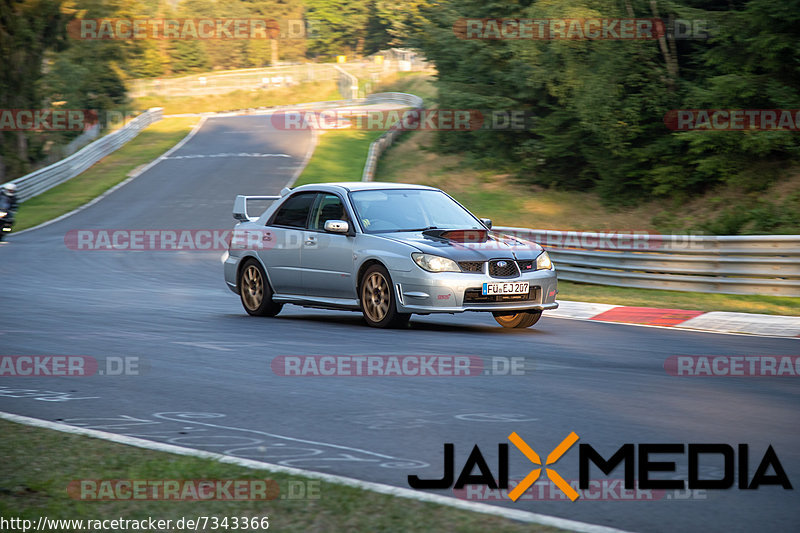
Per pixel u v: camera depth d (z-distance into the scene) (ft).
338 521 30.78
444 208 94.38
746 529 31.37
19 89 382.01
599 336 83.10
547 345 76.23
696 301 115.75
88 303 111.34
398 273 83.41
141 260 180.65
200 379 60.49
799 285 115.34
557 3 236.43
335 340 77.77
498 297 82.84
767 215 178.70
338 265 89.40
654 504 34.06
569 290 131.03
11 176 372.99
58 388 57.82
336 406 52.01
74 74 445.37
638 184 261.44
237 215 104.37
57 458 39.60
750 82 215.72
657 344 77.87
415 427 46.68
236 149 436.76
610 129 238.89
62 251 197.36
